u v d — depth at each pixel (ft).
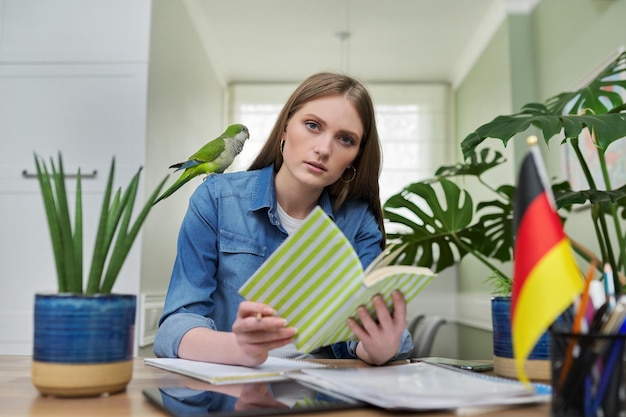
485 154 5.86
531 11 10.48
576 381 1.44
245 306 2.17
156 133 7.64
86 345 1.80
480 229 5.59
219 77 13.60
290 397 1.79
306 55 13.07
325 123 3.13
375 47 12.62
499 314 2.32
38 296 1.84
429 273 2.27
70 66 7.25
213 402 1.70
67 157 7.07
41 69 7.23
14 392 1.93
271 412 1.57
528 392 1.71
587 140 7.69
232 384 2.05
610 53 7.36
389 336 2.41
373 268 2.29
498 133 3.90
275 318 2.14
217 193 3.49
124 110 7.16
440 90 14.64
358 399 1.73
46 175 1.90
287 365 2.49
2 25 7.34
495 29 11.09
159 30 7.80
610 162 7.09
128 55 7.27
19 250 6.88
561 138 8.68
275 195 3.54
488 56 11.67
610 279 1.80
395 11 10.93
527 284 1.51
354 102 3.19
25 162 7.06
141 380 2.20
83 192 7.00
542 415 1.56
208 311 3.23
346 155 3.21
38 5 7.35
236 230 3.45
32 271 6.84
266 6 10.71
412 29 11.71
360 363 2.70
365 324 2.39
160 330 2.87
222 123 14.24
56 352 1.79
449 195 5.27
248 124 14.51
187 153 9.98
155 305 7.56
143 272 7.00
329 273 2.11
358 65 13.65
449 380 1.92
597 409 1.42
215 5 10.63
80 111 7.17
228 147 3.75
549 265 1.49
